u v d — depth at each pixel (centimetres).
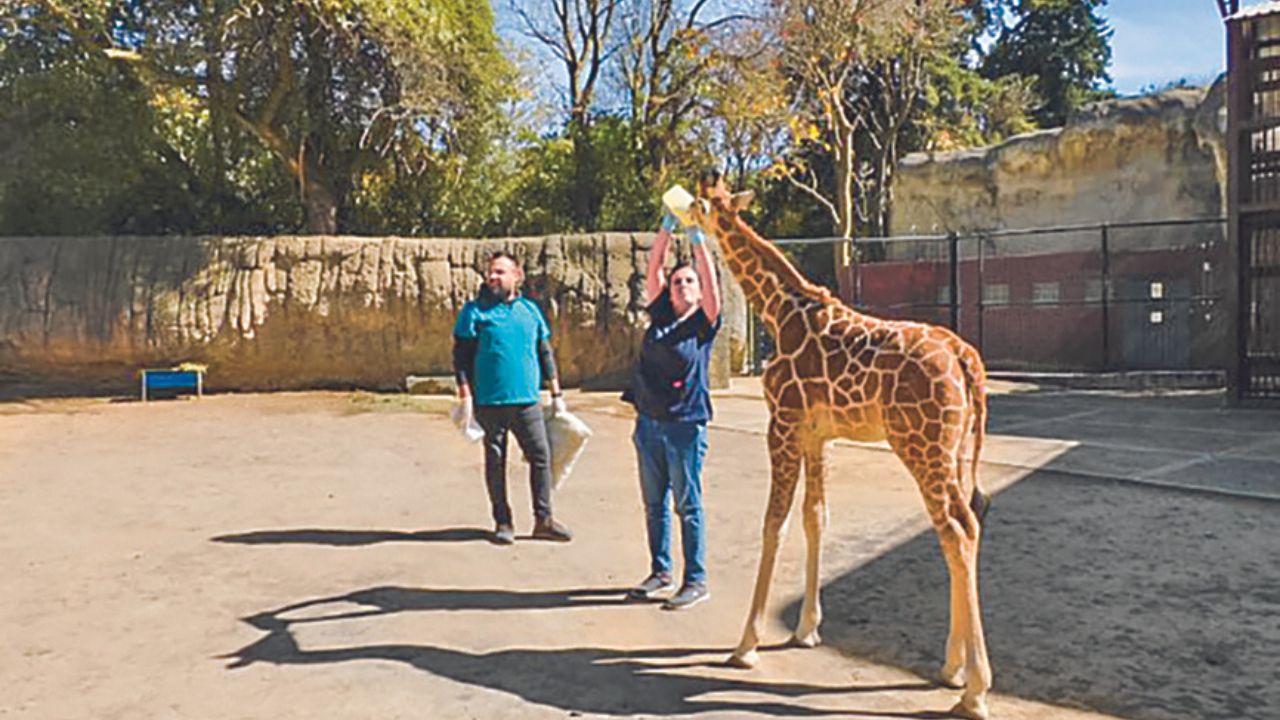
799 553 572
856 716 342
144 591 510
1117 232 2028
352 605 483
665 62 2484
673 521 664
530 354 615
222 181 1931
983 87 3297
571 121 2542
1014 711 341
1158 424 1083
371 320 1617
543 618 461
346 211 1967
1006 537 589
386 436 1102
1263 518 623
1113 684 363
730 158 2736
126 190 1812
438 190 2081
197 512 705
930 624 441
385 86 1828
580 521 670
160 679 388
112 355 1562
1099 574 507
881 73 3036
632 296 1600
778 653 407
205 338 1575
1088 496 703
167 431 1152
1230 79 1194
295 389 1627
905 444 347
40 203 1794
